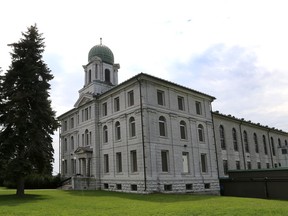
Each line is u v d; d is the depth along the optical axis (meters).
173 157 34.97
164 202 21.41
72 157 46.44
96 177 38.53
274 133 64.81
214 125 46.00
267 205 17.70
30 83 29.03
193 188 36.19
